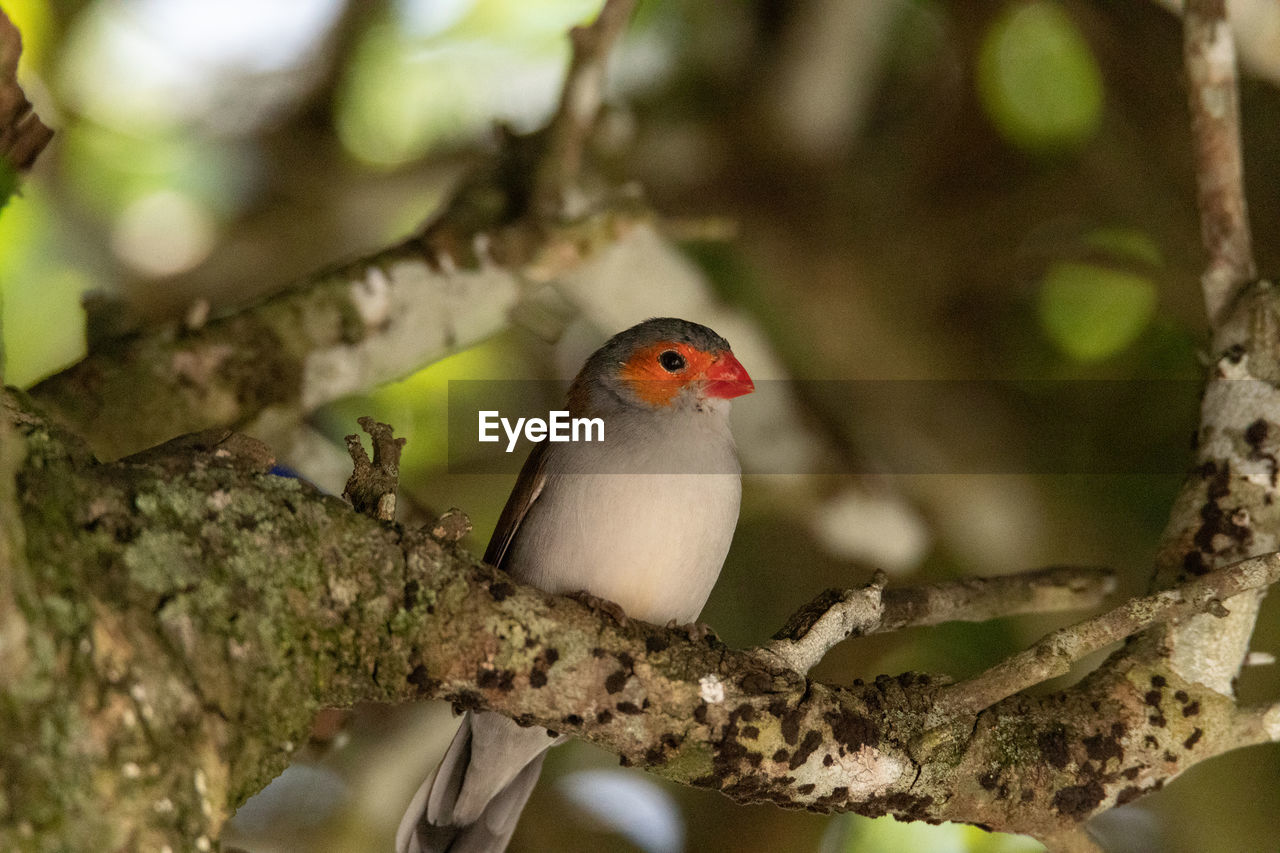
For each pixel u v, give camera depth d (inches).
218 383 303.1
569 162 366.3
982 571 477.4
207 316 317.4
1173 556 267.4
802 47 504.7
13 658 159.8
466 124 527.8
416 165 524.7
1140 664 252.8
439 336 347.3
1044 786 237.1
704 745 223.1
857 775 229.8
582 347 509.4
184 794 172.2
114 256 514.6
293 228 527.2
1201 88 289.3
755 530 490.9
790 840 428.8
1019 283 509.0
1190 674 250.4
